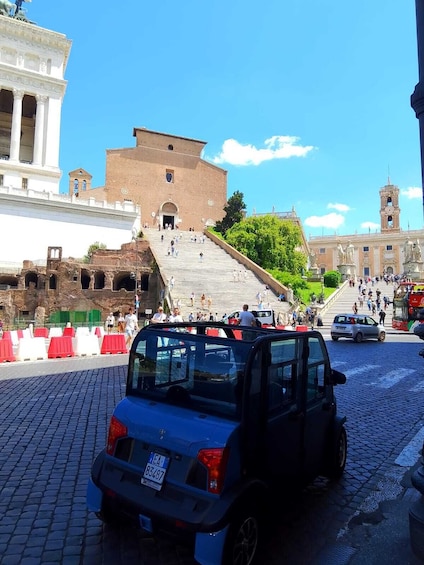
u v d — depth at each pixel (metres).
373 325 22.95
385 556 3.70
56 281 39.09
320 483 5.21
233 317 26.67
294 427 4.17
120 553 3.70
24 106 65.44
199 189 74.00
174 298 33.50
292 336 4.13
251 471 3.46
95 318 37.72
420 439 6.84
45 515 4.35
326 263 100.12
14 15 65.19
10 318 37.22
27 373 12.54
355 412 8.45
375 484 5.19
